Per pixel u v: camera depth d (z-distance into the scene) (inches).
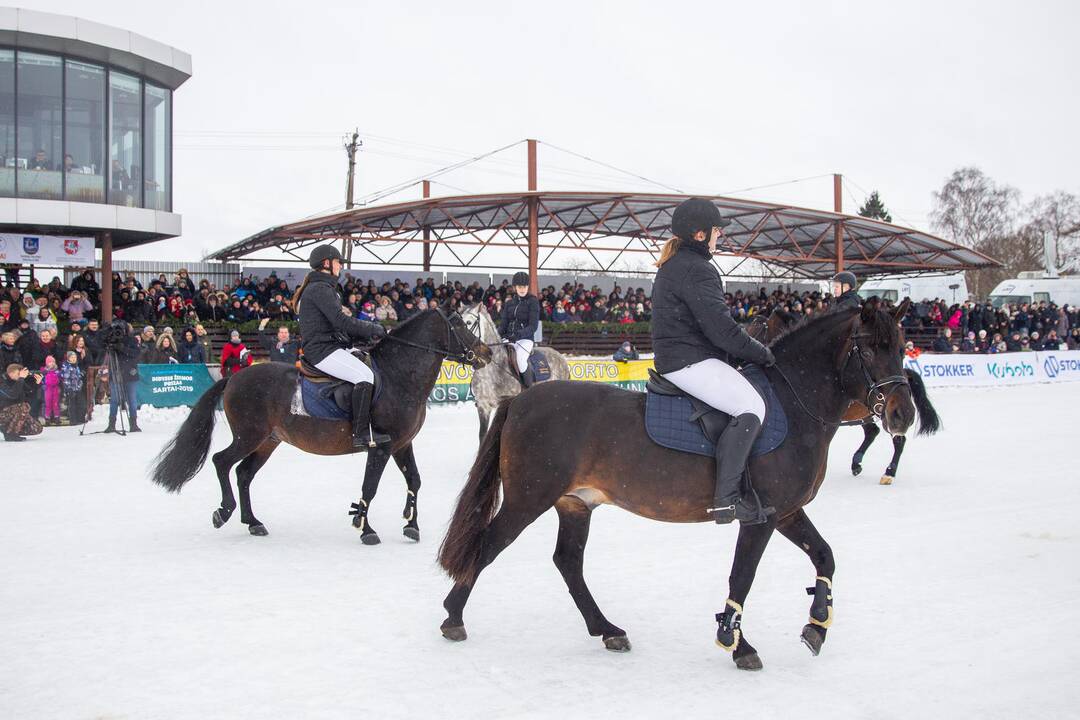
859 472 409.7
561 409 182.1
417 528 280.7
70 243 821.2
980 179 2436.0
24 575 235.0
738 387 171.3
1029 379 970.7
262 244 1113.4
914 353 884.0
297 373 280.8
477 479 186.4
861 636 190.9
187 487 368.8
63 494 349.4
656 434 173.9
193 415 282.8
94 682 161.9
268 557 257.6
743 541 172.6
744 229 1278.3
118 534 284.8
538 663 175.0
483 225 1218.6
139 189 869.2
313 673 167.6
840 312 185.9
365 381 270.5
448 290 1015.0
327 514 320.5
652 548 270.5
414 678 166.1
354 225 1102.4
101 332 598.2
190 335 674.2
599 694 159.8
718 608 211.5
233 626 194.4
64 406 573.3
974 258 1301.7
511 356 388.2
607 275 1476.4
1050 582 231.0
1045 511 323.6
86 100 820.0
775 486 172.4
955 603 213.0
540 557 260.2
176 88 912.9
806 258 1222.9
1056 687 162.7
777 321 301.4
